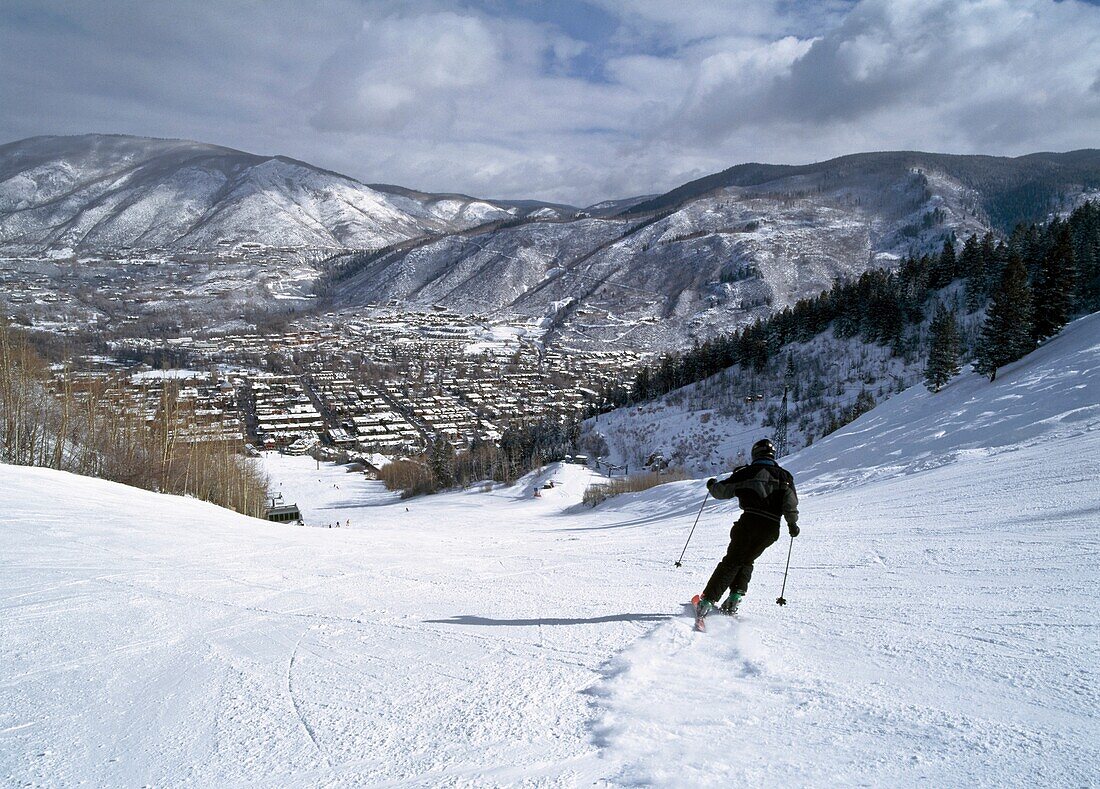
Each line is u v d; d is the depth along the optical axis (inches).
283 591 230.5
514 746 94.8
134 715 117.3
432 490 3196.4
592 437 3398.1
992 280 3319.4
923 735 88.0
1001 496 331.0
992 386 1015.6
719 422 3262.8
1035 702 96.6
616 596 205.0
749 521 163.0
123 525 416.2
